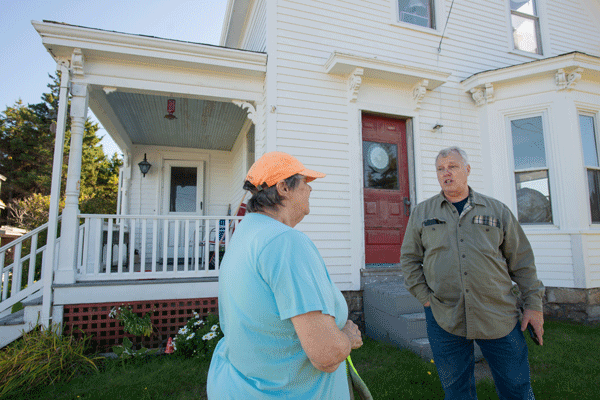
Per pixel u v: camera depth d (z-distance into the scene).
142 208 7.80
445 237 2.04
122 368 3.48
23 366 3.13
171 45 4.39
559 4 6.91
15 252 4.13
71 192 4.08
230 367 1.11
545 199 5.46
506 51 6.40
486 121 5.86
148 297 4.11
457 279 1.96
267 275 0.98
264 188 1.22
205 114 6.27
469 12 6.23
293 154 4.84
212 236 7.84
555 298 5.16
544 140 5.53
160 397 2.90
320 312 0.95
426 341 3.56
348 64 4.85
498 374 1.92
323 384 1.05
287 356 1.00
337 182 4.97
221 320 1.21
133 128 6.94
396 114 5.43
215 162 8.40
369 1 5.59
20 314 4.01
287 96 4.91
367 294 4.66
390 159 5.49
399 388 2.84
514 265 2.02
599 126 5.64
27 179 18.86
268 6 5.01
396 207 5.39
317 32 5.20
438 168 2.13
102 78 4.40
